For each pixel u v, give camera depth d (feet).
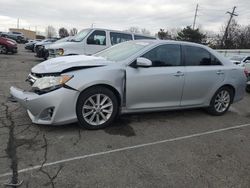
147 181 11.43
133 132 16.53
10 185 10.52
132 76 16.84
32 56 69.92
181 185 11.34
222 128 18.70
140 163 12.85
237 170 12.94
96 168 12.13
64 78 15.07
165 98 18.45
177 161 13.34
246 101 28.71
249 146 15.92
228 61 21.95
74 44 37.88
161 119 19.38
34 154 12.93
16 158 12.46
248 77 34.60
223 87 21.29
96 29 39.09
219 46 189.67
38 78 15.57
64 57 18.06
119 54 18.24
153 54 18.01
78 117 15.70
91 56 18.76
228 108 22.30
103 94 16.16
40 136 14.88
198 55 20.06
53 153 13.16
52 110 15.15
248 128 19.19
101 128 16.55
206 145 15.53
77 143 14.39
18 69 40.63
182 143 15.53
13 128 15.66
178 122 19.10
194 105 20.06
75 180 11.14
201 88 19.94
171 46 18.85
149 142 15.29
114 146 14.42
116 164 12.59
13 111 18.47
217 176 12.27
